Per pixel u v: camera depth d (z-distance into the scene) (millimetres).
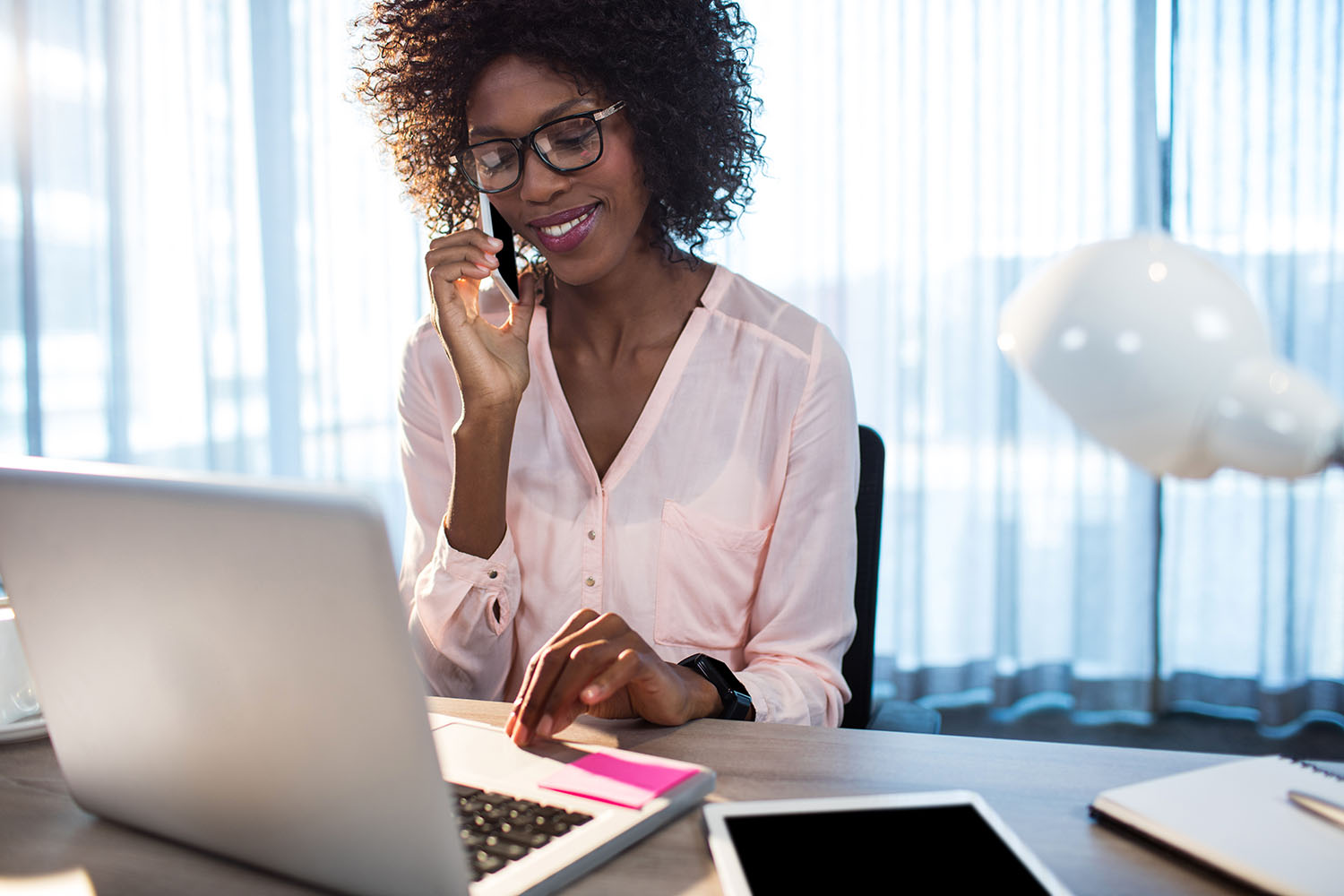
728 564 1270
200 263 3209
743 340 1291
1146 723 2967
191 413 3254
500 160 1157
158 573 610
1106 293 478
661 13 1195
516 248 1401
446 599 1156
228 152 3209
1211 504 2932
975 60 2924
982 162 2955
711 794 761
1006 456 3012
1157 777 775
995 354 2998
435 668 1204
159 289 3199
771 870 608
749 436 1277
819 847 636
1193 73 2824
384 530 537
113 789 712
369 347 3277
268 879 658
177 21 3158
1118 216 2904
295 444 3330
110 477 618
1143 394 470
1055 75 2900
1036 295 506
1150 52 2842
